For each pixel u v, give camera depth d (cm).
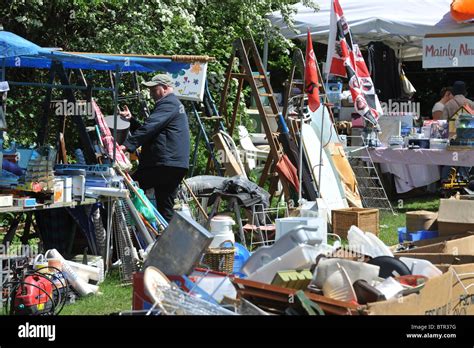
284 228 878
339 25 1438
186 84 1286
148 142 1038
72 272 838
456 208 897
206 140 1335
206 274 626
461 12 1697
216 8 1638
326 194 1338
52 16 1434
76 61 1003
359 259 657
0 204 830
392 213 1487
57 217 987
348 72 1462
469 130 1527
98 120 1036
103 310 775
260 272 599
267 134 1308
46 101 1034
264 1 1672
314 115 1429
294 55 1398
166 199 1044
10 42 834
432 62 1772
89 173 970
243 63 1331
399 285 580
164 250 625
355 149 1559
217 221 923
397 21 1792
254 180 1562
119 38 1391
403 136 1673
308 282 575
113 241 993
